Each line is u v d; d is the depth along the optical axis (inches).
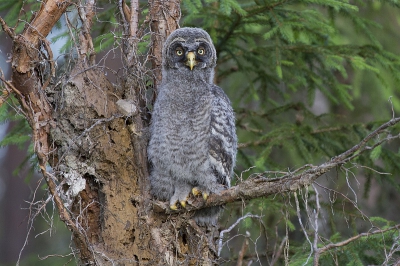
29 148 438.9
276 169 500.1
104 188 353.1
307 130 518.3
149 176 373.1
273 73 558.3
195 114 382.6
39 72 340.2
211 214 380.8
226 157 392.8
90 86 349.1
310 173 319.9
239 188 350.6
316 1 457.4
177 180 373.7
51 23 333.1
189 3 444.5
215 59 421.4
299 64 520.7
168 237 364.5
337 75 706.2
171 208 362.9
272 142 493.4
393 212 662.5
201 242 367.6
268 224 577.9
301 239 568.1
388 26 665.0
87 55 354.9
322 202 479.5
